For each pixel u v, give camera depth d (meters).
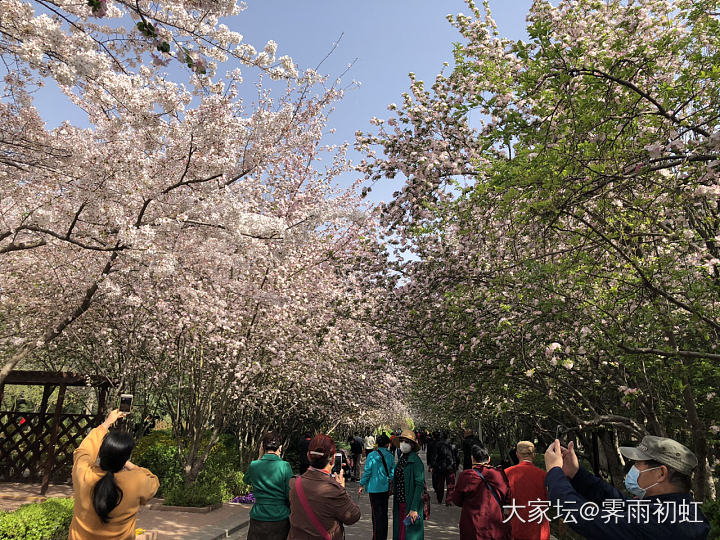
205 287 10.77
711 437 7.46
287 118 9.08
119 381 13.88
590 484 2.35
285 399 18.12
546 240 6.60
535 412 11.49
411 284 10.32
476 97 7.04
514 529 4.36
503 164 5.56
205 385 13.13
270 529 4.27
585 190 5.74
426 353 9.69
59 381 12.12
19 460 13.89
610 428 10.88
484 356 9.07
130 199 7.28
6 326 12.87
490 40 8.01
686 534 1.92
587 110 5.39
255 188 11.11
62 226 8.33
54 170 6.85
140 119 7.08
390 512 11.64
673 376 6.53
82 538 3.01
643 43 6.11
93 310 12.54
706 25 5.28
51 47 5.14
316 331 13.22
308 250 12.55
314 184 13.16
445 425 27.78
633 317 6.70
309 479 3.71
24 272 12.10
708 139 4.41
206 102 7.87
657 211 5.91
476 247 8.89
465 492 4.58
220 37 5.81
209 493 11.38
